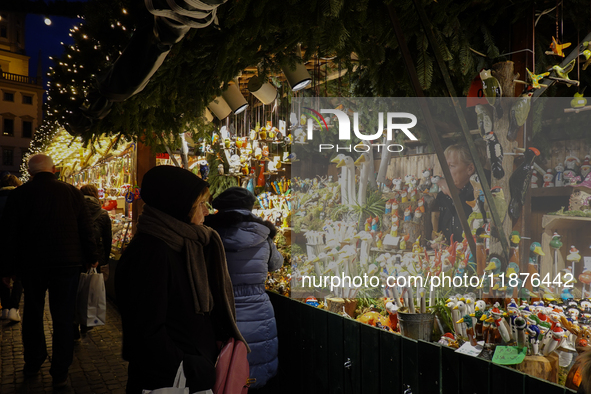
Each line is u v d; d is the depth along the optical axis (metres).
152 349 1.26
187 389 1.27
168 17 1.66
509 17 2.40
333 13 1.68
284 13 1.90
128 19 2.60
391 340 1.82
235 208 2.47
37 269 3.00
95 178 11.27
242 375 1.53
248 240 2.38
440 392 1.59
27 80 39.91
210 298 1.48
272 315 2.50
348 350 2.08
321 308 2.45
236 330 1.59
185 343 1.36
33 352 3.16
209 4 1.52
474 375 1.48
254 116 5.86
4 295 4.80
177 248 1.39
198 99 2.96
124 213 8.35
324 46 2.10
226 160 5.48
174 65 2.59
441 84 2.46
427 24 1.85
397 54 2.30
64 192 3.11
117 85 2.45
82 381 3.18
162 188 1.41
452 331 1.93
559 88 2.68
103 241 4.20
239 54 2.34
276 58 2.45
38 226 2.98
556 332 1.53
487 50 2.40
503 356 1.51
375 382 1.91
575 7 2.37
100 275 3.60
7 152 39.03
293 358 2.57
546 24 2.57
